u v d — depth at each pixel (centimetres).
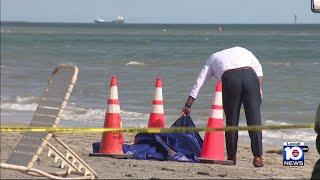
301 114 6397
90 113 6700
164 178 2811
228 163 3347
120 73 12050
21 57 19138
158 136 3538
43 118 2720
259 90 3206
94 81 10450
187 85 9169
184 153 3456
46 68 14112
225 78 3192
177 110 6675
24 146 2722
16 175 2861
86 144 4366
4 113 6881
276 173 3033
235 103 3195
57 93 2692
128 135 4778
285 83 9000
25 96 8462
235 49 3266
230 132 3303
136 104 7419
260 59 15038
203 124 5662
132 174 2934
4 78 11444
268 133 5225
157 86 3666
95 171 2955
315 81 6969
